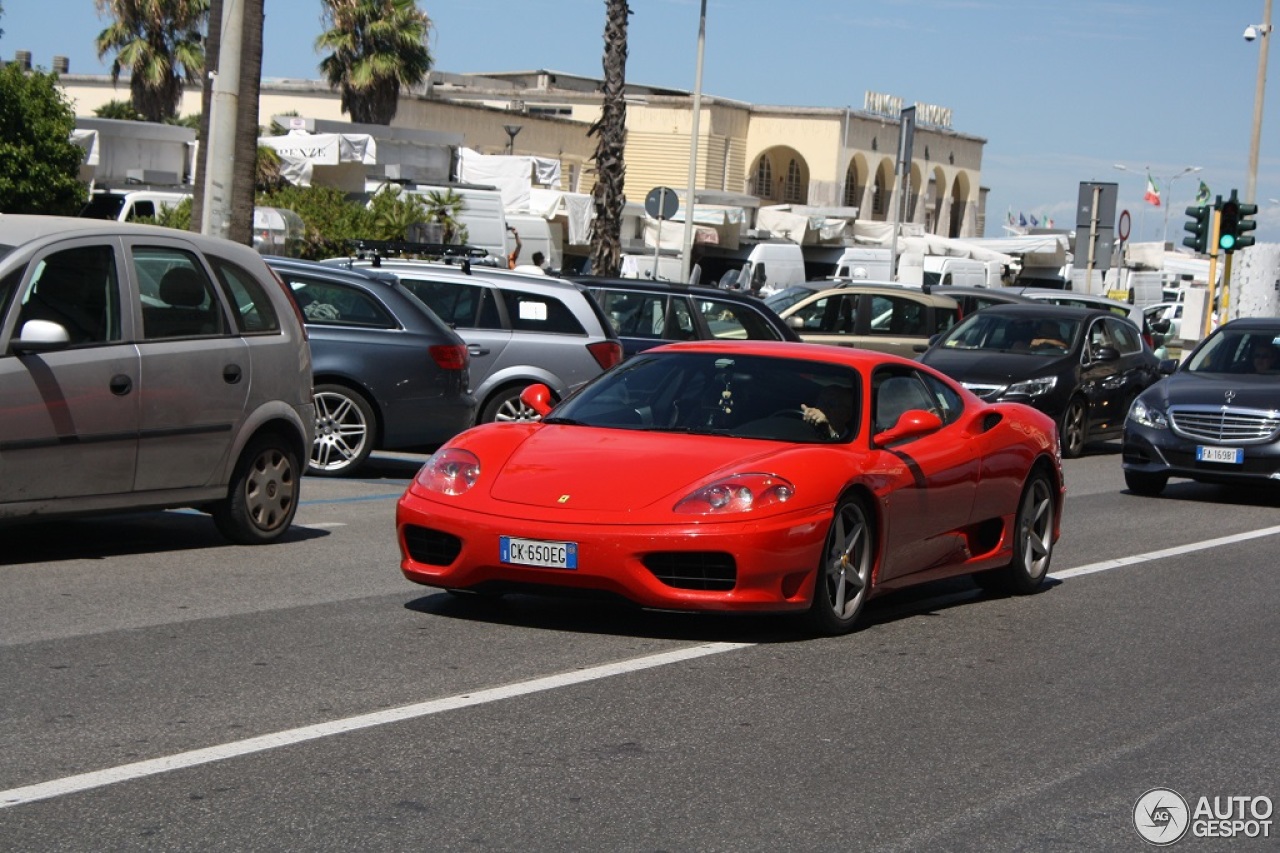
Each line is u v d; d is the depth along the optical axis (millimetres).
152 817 4781
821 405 8336
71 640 7125
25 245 8711
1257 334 16891
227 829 4699
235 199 19641
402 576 9164
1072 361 20438
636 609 8391
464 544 7512
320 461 13734
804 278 40781
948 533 8773
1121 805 5430
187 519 11125
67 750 5430
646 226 43719
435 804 5031
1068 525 13359
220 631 7449
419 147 40906
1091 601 9547
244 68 19484
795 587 7566
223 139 17172
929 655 7676
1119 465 19766
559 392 15633
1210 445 15375
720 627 8023
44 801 4891
